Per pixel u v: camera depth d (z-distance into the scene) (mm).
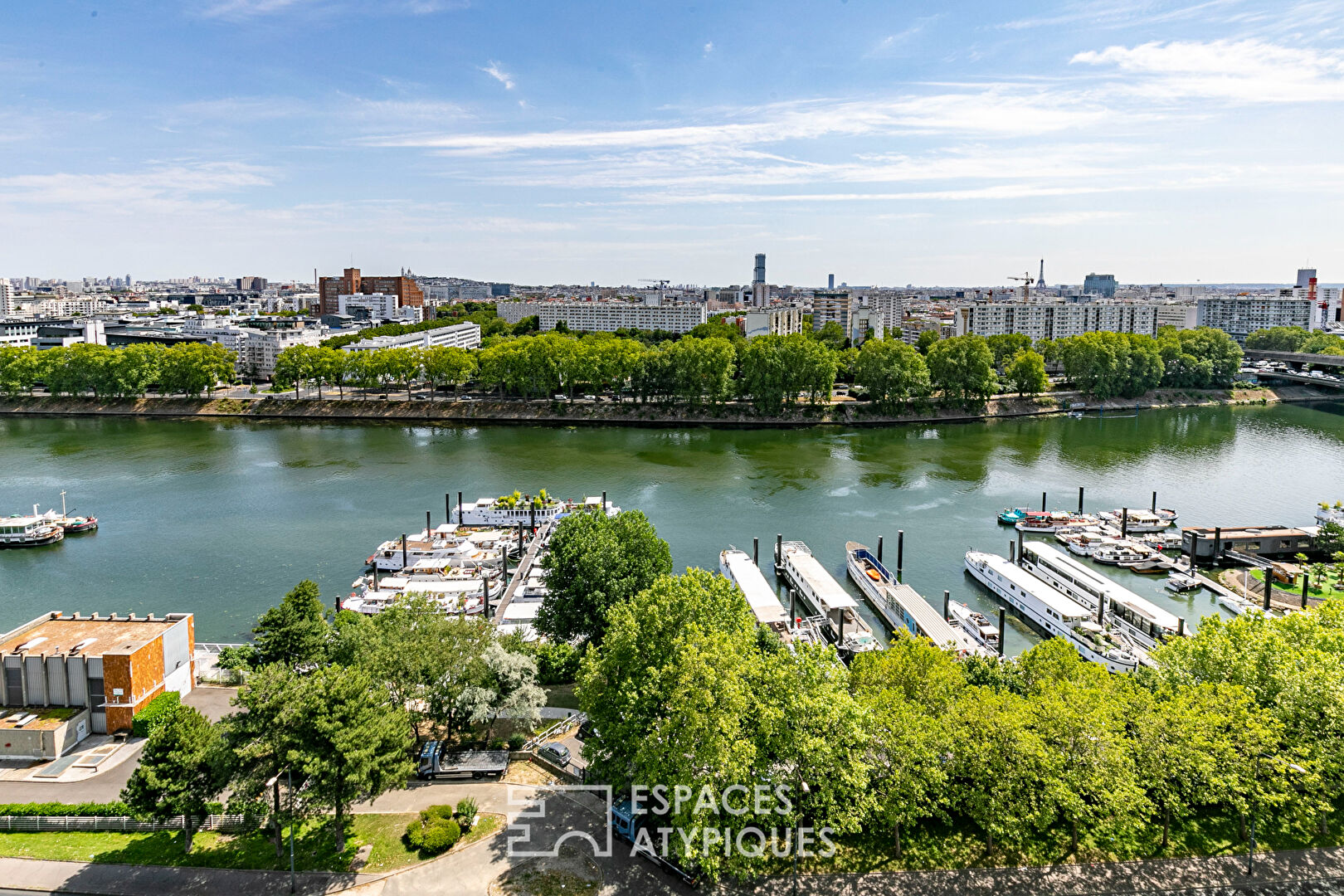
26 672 84938
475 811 68938
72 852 65312
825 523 176875
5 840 67375
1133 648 117000
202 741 65125
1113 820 61906
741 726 63812
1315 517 173875
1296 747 66438
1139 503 194875
